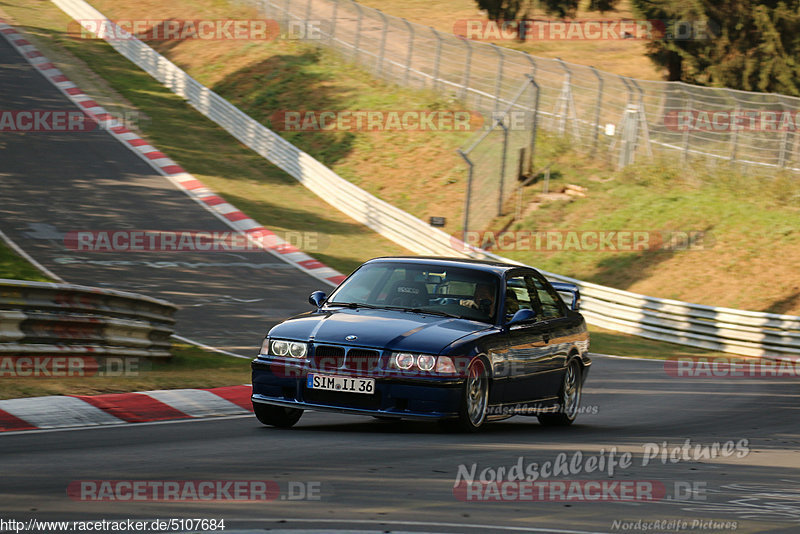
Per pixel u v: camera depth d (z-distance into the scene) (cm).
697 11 14088
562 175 12131
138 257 8412
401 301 3114
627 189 11575
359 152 13175
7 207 9394
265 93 15150
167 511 1680
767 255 9650
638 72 18725
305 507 1747
